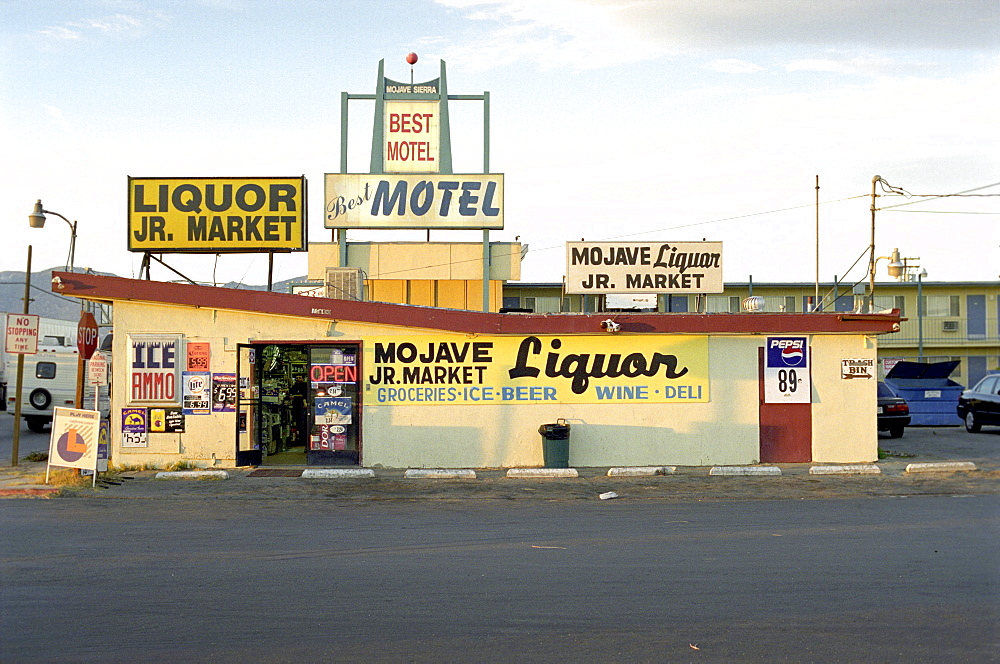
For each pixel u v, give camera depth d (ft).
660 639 22.98
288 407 74.79
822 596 27.22
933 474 59.11
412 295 103.55
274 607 26.17
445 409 64.03
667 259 72.43
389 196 88.43
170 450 62.90
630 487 54.44
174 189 73.41
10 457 70.90
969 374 177.68
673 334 64.44
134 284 62.13
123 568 31.37
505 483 56.34
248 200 73.56
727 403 64.69
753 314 64.44
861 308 71.20
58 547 35.22
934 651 21.94
